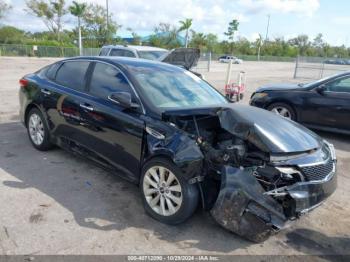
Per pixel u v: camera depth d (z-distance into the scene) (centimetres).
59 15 5478
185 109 343
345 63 2498
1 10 5053
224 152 322
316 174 324
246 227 300
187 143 323
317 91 730
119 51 1112
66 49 4228
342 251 318
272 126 339
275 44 8244
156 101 384
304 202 306
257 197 294
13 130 633
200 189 324
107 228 327
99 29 5522
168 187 336
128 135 372
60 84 484
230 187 302
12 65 2309
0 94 1027
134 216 352
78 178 434
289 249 315
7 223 323
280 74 2569
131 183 411
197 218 355
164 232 327
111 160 401
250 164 314
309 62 2427
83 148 441
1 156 494
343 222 371
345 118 701
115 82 417
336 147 677
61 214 346
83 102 430
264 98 798
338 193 447
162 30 6100
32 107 523
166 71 459
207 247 309
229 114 332
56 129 481
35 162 477
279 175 303
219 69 2809
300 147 325
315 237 337
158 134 344
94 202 375
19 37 5259
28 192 388
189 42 6128
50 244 297
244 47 7644
